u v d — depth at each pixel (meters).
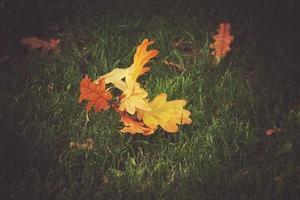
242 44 4.31
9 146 3.62
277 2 4.53
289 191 3.45
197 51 4.29
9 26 4.38
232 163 3.59
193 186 3.47
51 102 3.88
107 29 4.38
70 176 3.51
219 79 4.06
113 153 3.63
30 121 3.79
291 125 3.74
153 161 3.61
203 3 4.55
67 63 4.16
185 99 3.92
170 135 3.75
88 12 4.50
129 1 4.58
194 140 3.69
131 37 4.35
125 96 3.68
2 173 3.53
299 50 4.24
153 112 3.67
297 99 3.92
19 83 4.04
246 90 3.97
